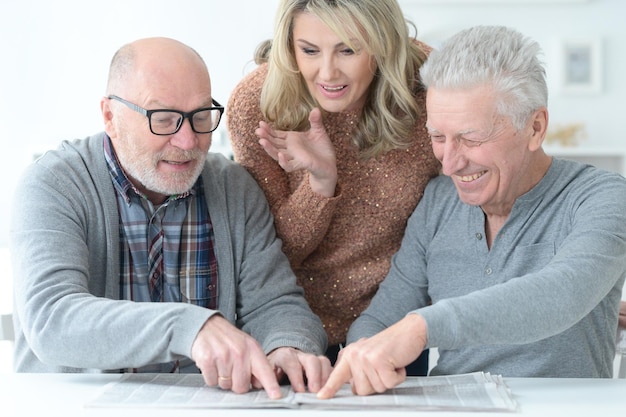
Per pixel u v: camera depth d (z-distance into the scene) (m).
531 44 1.32
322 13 1.49
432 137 1.37
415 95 1.63
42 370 1.41
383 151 1.63
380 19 1.52
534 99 1.30
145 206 1.47
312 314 1.50
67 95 4.13
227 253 1.52
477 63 1.29
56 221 1.36
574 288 1.17
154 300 1.47
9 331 1.62
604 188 1.35
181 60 1.39
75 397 1.11
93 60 4.12
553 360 1.35
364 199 1.67
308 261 1.73
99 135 1.51
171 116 1.37
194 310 1.17
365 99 1.64
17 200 1.40
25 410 1.06
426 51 1.71
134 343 1.17
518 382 1.18
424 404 1.05
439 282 1.49
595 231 1.26
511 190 1.38
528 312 1.14
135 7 4.10
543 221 1.39
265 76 1.68
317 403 1.06
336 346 1.80
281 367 1.23
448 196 1.54
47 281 1.27
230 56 4.10
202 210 1.52
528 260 1.39
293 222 1.63
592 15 3.98
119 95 1.40
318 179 1.59
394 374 1.09
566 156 3.91
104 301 1.23
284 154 1.56
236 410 1.05
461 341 1.13
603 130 4.00
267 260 1.54
